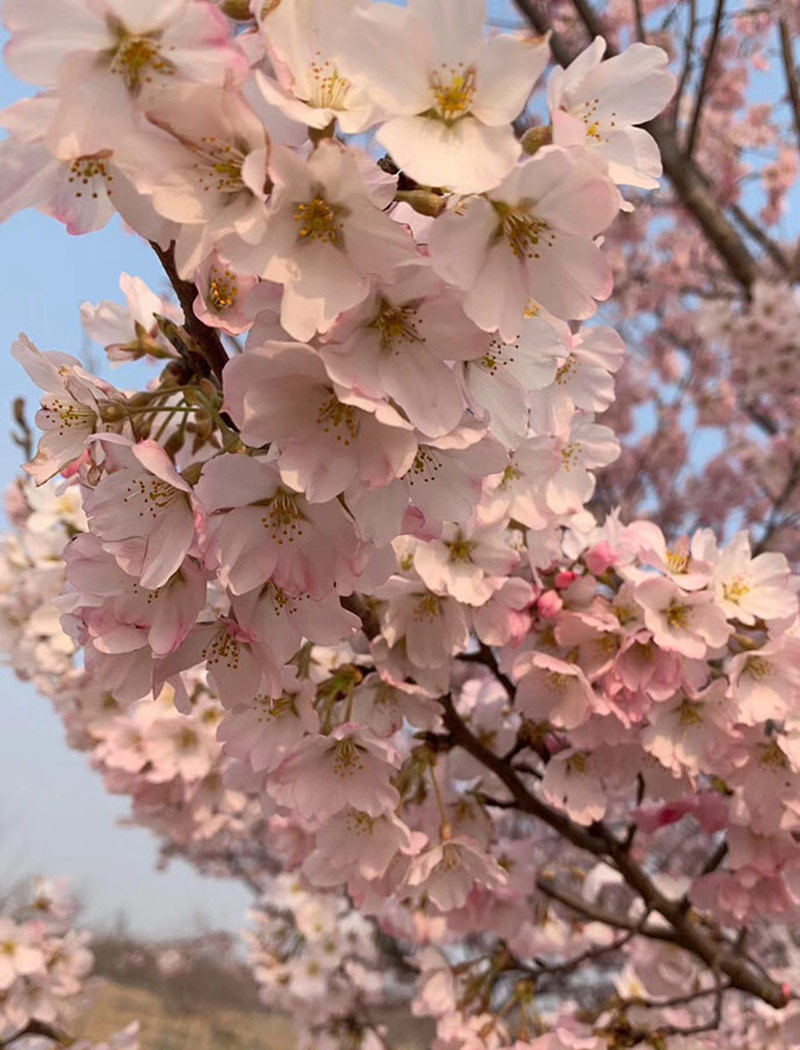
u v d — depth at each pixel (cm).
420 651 31
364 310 16
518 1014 46
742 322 92
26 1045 71
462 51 16
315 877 34
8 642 58
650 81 19
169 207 15
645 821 39
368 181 17
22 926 62
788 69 90
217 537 18
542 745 37
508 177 16
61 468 21
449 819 37
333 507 18
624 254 124
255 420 16
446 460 19
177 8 14
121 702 20
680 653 31
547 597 32
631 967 54
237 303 17
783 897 38
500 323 16
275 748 27
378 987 73
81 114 14
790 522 101
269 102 15
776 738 33
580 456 32
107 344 27
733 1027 49
